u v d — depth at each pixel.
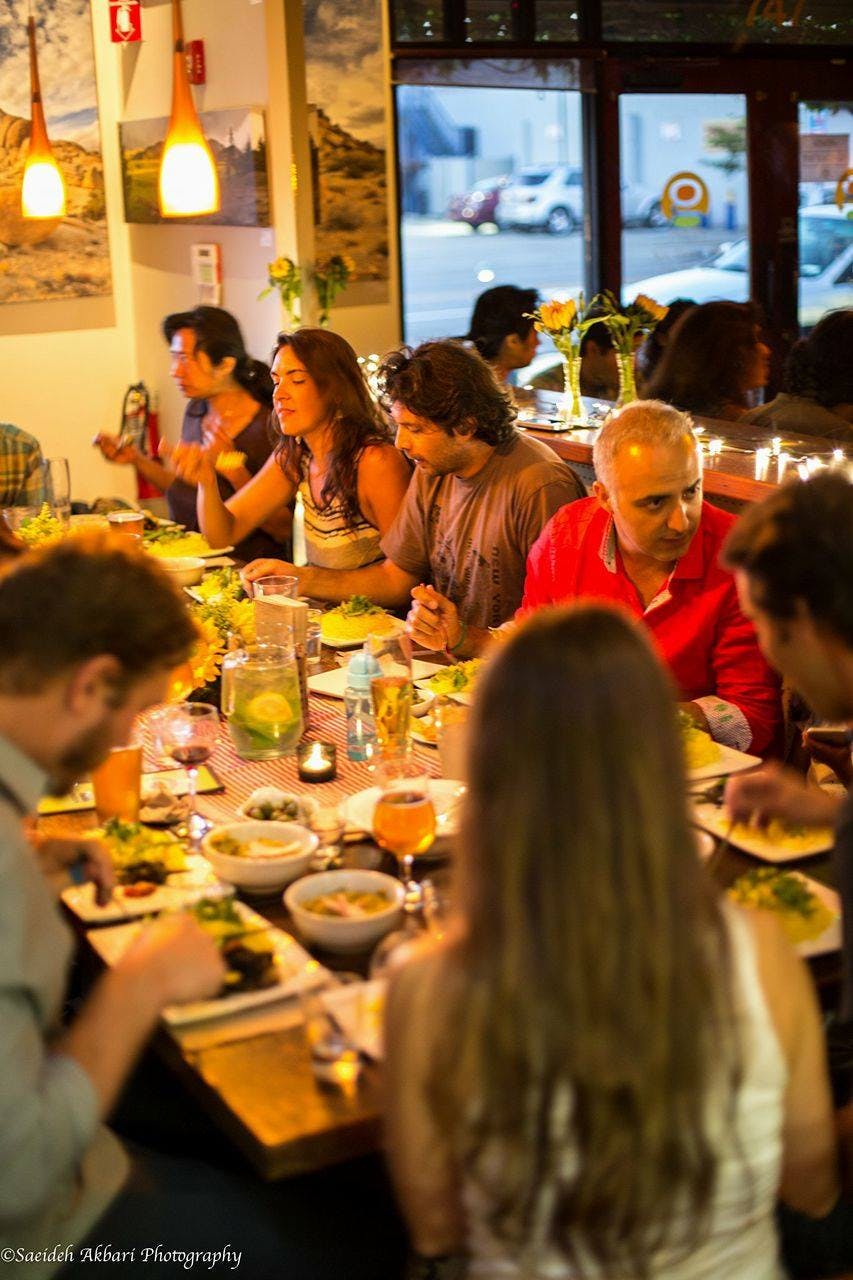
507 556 3.36
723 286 6.49
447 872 2.00
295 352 3.87
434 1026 1.20
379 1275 1.73
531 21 5.87
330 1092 1.50
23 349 6.59
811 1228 1.79
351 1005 1.59
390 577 3.64
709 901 1.22
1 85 6.24
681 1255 1.23
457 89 5.85
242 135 5.40
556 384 5.85
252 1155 1.45
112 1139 1.70
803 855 2.03
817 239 6.60
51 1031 1.57
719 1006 1.19
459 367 3.25
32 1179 1.40
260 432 4.75
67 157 6.47
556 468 3.34
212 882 1.97
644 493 2.63
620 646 1.18
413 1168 1.24
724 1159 1.21
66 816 2.29
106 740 1.56
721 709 2.66
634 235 6.30
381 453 3.88
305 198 5.25
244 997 1.66
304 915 1.80
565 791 1.15
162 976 1.52
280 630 2.77
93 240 6.64
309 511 4.08
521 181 6.07
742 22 6.21
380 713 2.39
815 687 1.59
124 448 4.96
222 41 5.52
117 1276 1.61
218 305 5.94
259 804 2.20
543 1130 1.16
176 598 1.57
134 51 6.30
